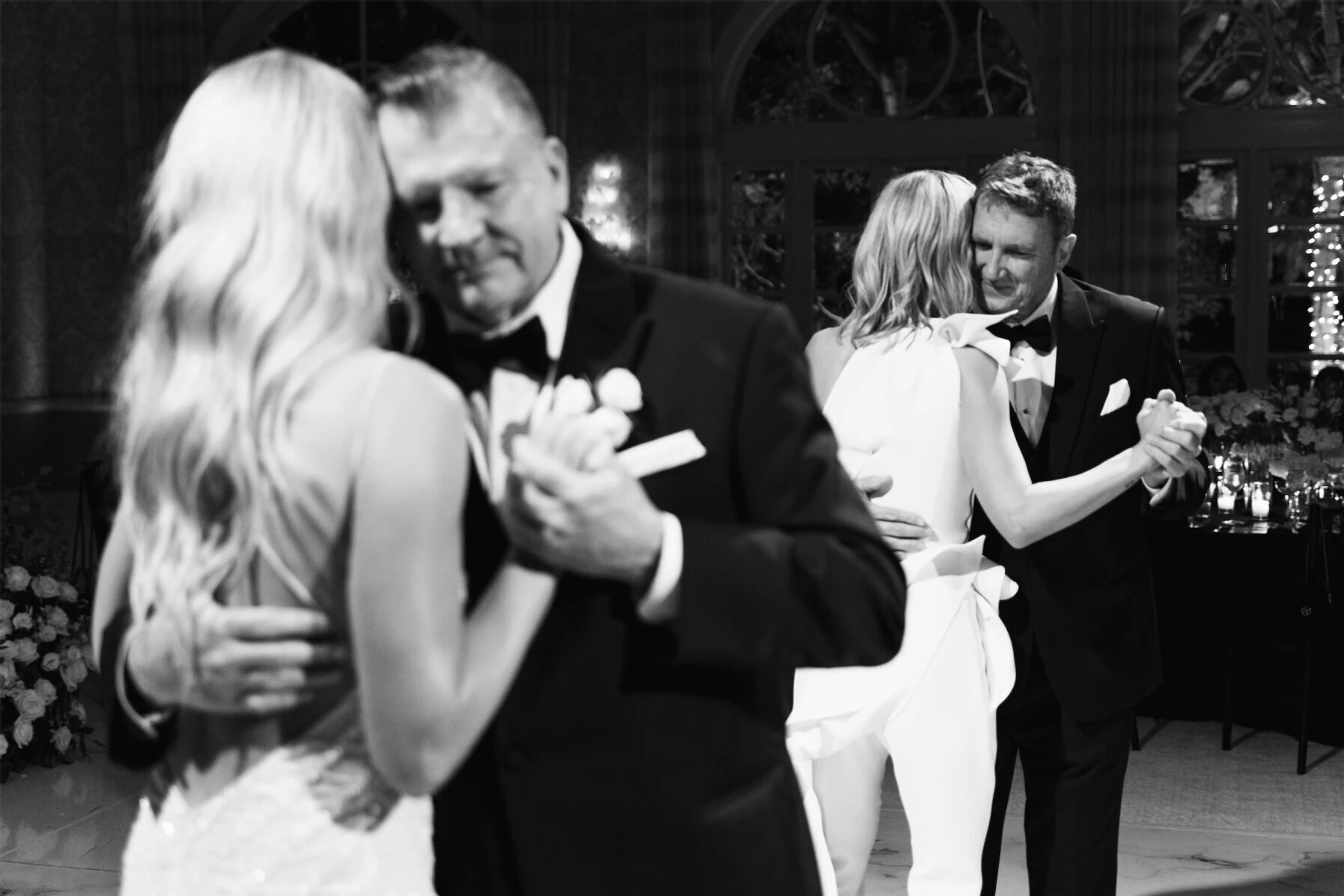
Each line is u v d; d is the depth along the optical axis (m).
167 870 1.23
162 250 1.17
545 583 1.20
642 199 12.17
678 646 1.28
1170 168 11.06
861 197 11.95
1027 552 2.73
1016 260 2.54
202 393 1.12
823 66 11.94
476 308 1.31
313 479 1.11
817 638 1.35
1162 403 2.45
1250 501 6.19
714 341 1.41
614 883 1.35
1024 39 11.55
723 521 1.40
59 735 5.07
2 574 5.11
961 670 2.32
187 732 1.24
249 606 1.16
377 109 1.24
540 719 1.35
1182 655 5.99
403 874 1.24
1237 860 4.25
